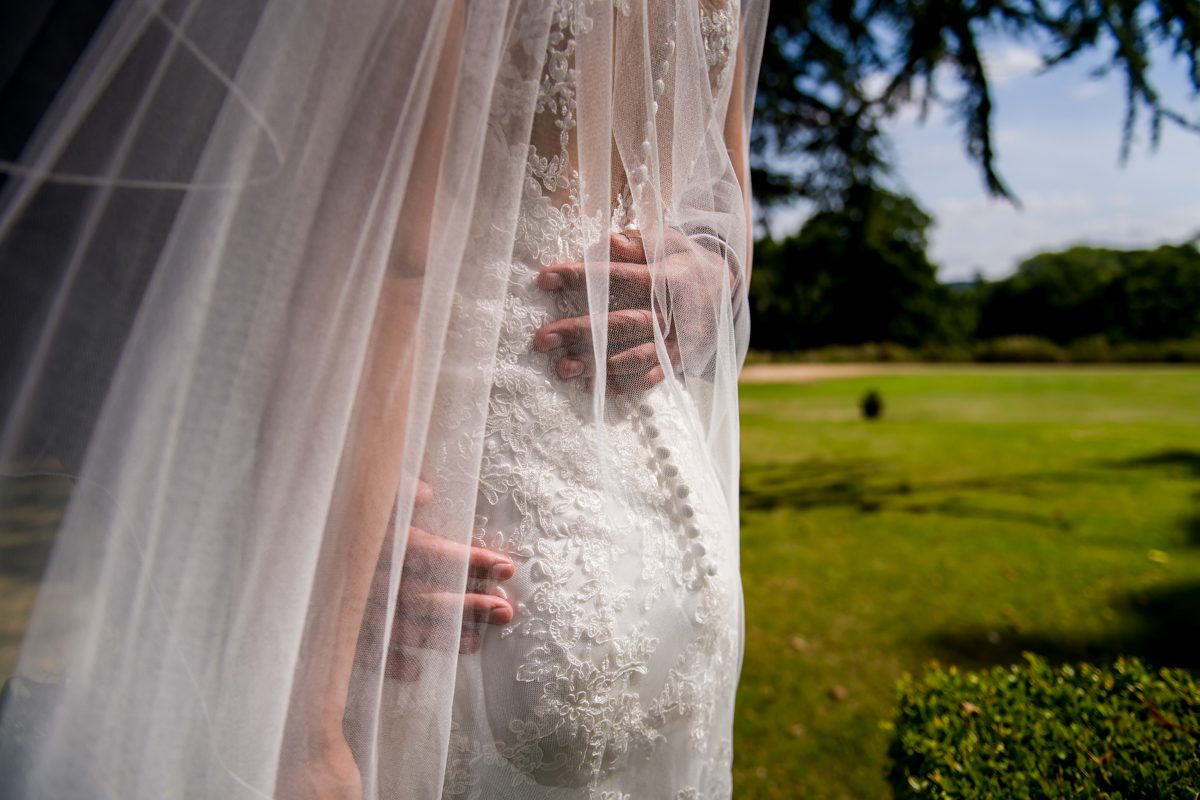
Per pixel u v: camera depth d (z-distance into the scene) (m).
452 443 0.91
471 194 0.86
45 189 0.73
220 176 0.73
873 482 7.96
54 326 0.73
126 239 0.75
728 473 1.24
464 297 0.92
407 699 0.88
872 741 2.99
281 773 0.81
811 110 3.99
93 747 0.71
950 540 5.79
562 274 0.98
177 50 0.74
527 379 0.97
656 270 1.05
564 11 0.94
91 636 0.72
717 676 1.14
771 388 18.67
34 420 0.74
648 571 1.01
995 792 1.35
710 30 1.14
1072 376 20.88
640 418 1.07
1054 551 5.48
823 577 4.98
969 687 1.74
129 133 0.74
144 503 0.72
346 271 0.79
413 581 0.88
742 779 2.77
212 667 0.75
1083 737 1.45
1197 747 1.38
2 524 0.73
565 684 0.93
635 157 1.04
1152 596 4.55
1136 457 8.99
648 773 1.08
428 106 0.85
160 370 0.72
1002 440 10.55
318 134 0.76
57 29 0.77
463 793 0.93
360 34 0.77
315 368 0.78
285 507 0.77
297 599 0.78
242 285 0.74
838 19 3.54
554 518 0.95
